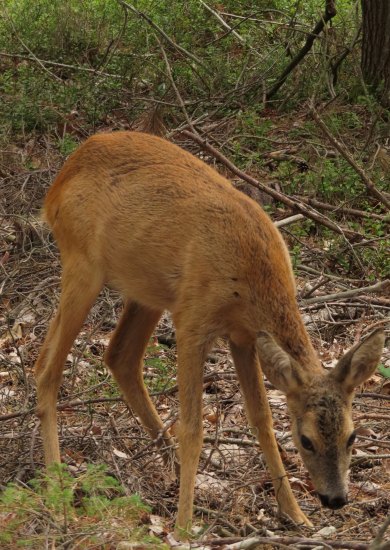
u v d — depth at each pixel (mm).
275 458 10062
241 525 9852
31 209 16125
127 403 11156
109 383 12234
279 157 18500
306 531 9711
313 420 8945
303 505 10469
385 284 13750
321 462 8930
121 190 10648
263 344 9125
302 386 9086
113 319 14094
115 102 20391
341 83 21625
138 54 21516
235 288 9836
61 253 11102
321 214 16281
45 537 7992
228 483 10531
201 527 9625
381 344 9055
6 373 12703
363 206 17188
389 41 20688
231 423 12000
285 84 21656
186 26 22578
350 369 9039
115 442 11086
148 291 10570
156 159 10734
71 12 22562
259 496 10406
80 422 11641
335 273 15555
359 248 15672
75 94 20047
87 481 8391
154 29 21594
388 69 20781
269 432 10148
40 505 8391
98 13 23438
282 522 9891
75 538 8031
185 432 9781
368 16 20938
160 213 10352
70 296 10820
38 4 23625
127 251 10547
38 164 17906
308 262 15664
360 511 10242
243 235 9961
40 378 10695
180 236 10188
